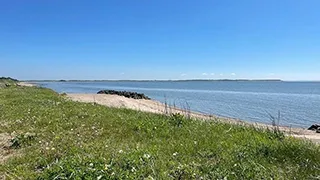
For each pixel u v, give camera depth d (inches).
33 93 1312.7
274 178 224.8
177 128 435.8
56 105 753.6
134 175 215.9
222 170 235.5
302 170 245.8
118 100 1481.3
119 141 355.3
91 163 228.4
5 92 1327.5
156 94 3191.4
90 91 3750.0
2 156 308.7
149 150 295.9
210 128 446.0
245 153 292.0
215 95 3011.8
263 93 3597.4
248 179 220.5
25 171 242.8
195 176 220.7
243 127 476.7
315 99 2416.3
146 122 464.8
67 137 368.2
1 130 420.8
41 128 434.0
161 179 213.5
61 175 209.2
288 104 1859.0
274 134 417.7
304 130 762.2
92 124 464.1
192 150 306.2
